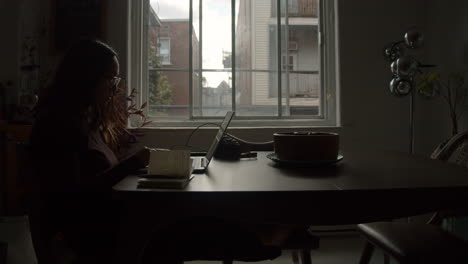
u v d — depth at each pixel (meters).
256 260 0.85
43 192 0.84
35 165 0.85
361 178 0.75
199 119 2.64
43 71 2.43
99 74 1.03
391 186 0.65
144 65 2.61
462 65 2.27
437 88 2.37
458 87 2.31
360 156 1.19
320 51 2.68
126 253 0.65
